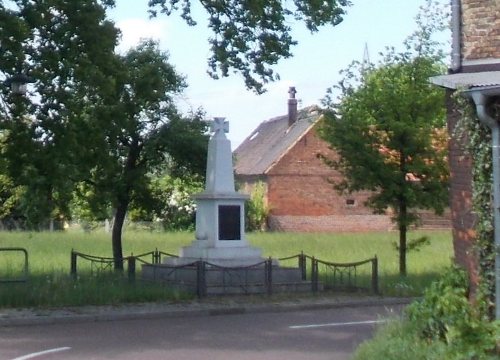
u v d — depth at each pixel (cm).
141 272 2486
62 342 1537
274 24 2250
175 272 2375
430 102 2542
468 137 1284
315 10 2205
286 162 6519
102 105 2205
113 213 3519
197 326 1777
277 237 4997
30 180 2177
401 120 2531
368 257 3450
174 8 2264
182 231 4906
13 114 2056
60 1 2009
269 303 2102
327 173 6550
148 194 2714
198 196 2484
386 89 2555
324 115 2609
